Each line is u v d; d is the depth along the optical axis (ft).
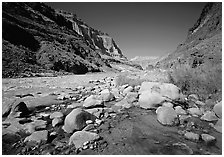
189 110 23.52
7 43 86.38
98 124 20.18
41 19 173.06
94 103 26.48
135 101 28.35
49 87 42.91
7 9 131.64
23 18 141.79
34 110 25.63
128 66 293.43
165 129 18.93
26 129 18.97
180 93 25.93
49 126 20.21
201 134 17.22
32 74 72.02
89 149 14.98
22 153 14.67
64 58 108.06
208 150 14.88
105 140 16.55
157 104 24.70
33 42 109.19
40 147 15.55
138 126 19.79
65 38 167.02
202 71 29.78
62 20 234.79
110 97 30.71
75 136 16.40
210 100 25.40
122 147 15.29
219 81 26.61
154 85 28.78
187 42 113.19
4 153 14.66
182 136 17.34
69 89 40.75
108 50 519.19
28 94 33.60
